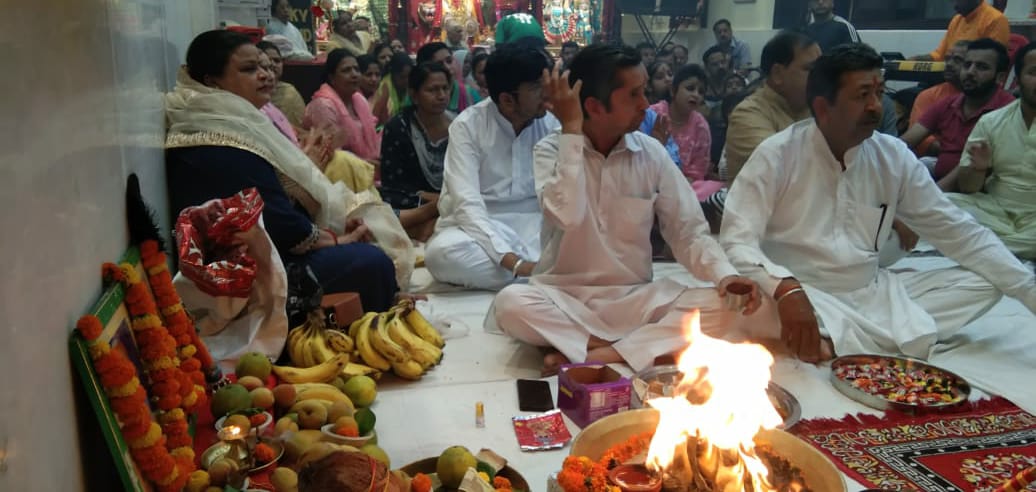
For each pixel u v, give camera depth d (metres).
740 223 2.88
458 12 11.41
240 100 3.03
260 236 2.49
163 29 3.18
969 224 2.95
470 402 2.50
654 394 2.34
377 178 5.96
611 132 2.77
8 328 1.10
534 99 3.73
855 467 2.10
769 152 2.92
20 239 1.17
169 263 2.72
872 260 2.99
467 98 7.09
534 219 4.03
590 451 1.79
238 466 1.78
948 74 5.37
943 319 3.05
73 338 1.43
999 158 4.45
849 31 5.57
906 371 2.71
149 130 2.49
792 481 1.64
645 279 3.01
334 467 1.26
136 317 1.76
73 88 1.53
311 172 3.19
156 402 1.72
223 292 2.38
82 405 1.48
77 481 1.42
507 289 2.81
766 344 2.94
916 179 2.97
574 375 2.42
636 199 2.83
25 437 1.14
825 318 2.81
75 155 1.52
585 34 11.67
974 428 2.33
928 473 2.07
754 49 8.27
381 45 8.58
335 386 2.45
